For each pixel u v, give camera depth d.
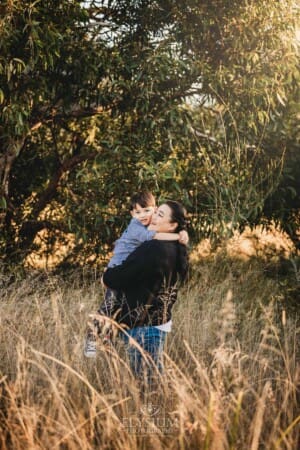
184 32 6.23
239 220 6.36
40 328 4.25
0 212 6.52
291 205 7.04
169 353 4.17
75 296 5.23
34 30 5.21
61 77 6.18
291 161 6.80
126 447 2.91
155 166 5.78
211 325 4.50
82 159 6.62
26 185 7.29
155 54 5.92
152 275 3.44
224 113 6.31
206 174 6.32
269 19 6.13
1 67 5.30
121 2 6.43
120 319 3.51
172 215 3.60
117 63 6.02
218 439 2.77
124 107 6.33
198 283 6.04
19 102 5.64
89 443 3.03
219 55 6.38
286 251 6.18
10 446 3.05
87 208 6.26
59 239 6.98
